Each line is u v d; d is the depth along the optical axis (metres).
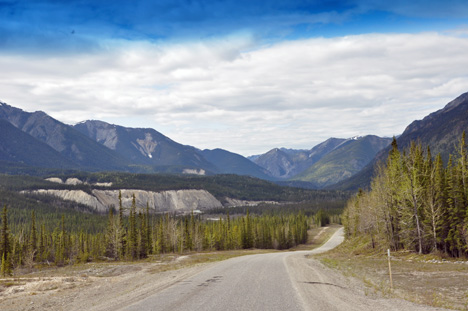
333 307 13.55
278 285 19.34
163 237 107.69
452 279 27.70
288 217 193.25
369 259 49.97
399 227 57.94
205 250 111.62
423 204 53.44
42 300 17.77
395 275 30.92
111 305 14.42
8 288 23.92
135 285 21.53
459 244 46.78
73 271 45.88
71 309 14.38
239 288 18.20
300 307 13.38
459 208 48.47
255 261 40.91
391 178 58.03
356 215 91.12
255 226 133.75
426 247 52.81
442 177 52.16
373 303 15.12
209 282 20.84
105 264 64.06
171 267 38.78
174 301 14.70
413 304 15.58
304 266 32.66
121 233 89.88
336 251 78.75
